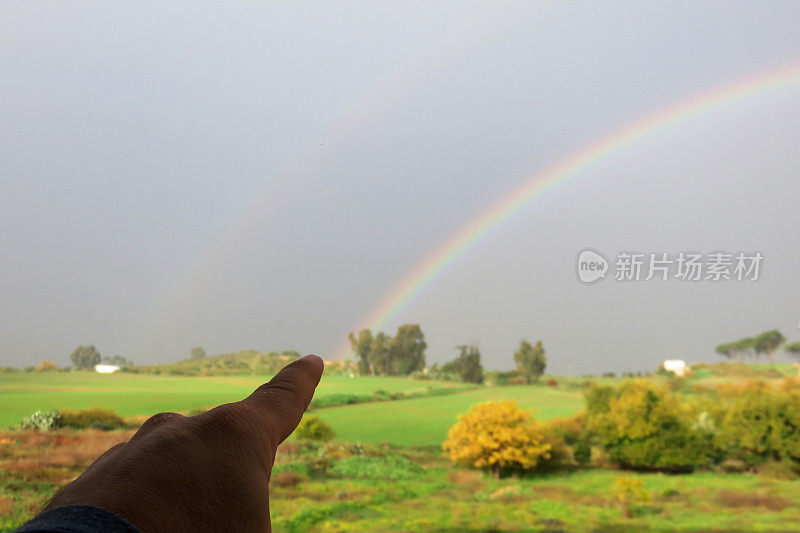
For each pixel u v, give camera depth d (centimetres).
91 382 3091
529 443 2073
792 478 1967
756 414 2106
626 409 2198
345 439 2450
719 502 1686
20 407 2205
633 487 1634
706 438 2112
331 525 1311
